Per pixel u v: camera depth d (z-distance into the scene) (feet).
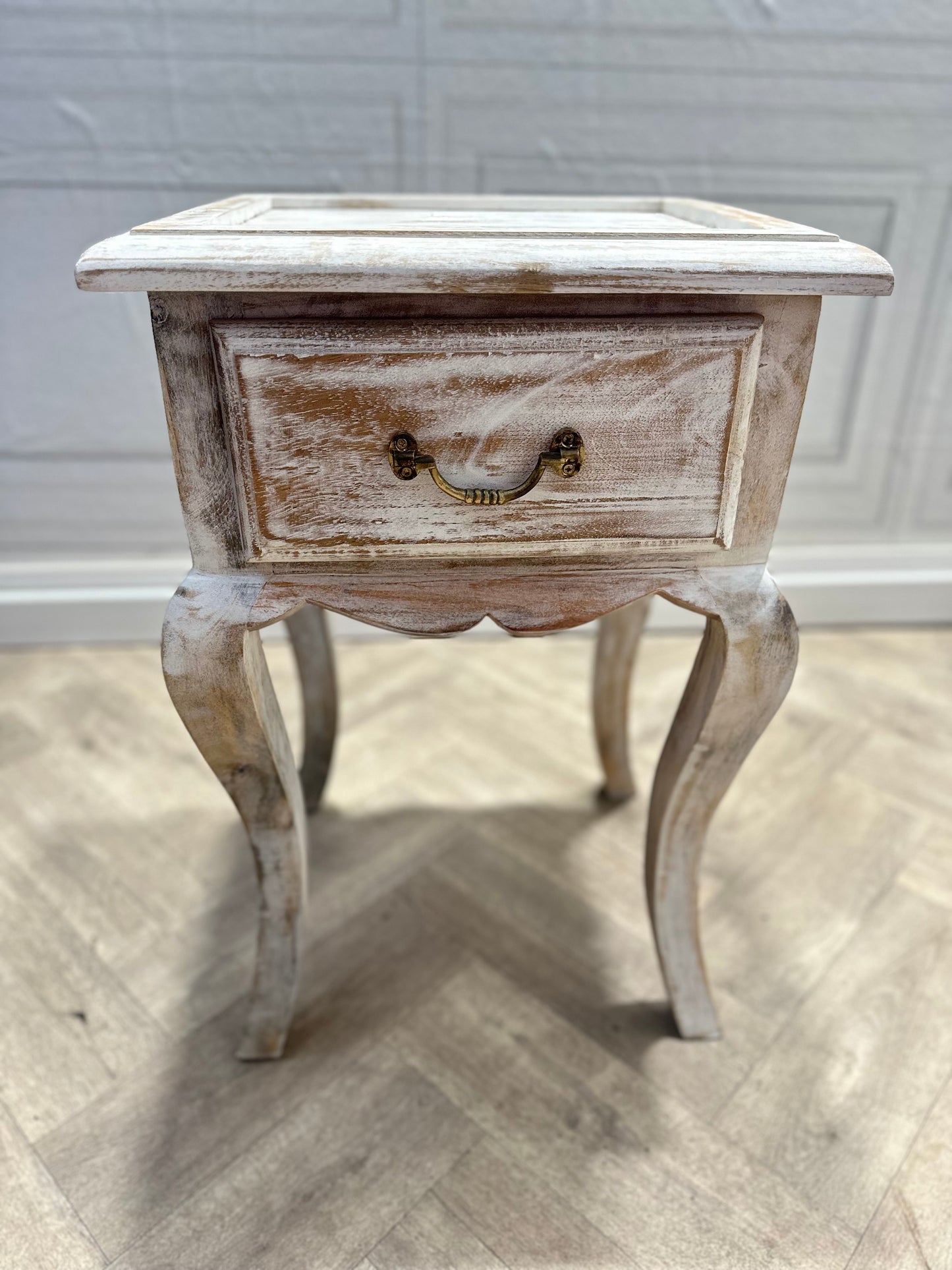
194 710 1.70
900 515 4.20
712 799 1.96
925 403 3.92
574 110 3.26
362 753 3.35
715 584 1.71
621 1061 2.15
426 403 1.46
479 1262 1.74
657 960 2.44
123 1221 1.80
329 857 2.81
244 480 1.50
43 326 3.47
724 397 1.50
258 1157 1.92
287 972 2.08
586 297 1.44
